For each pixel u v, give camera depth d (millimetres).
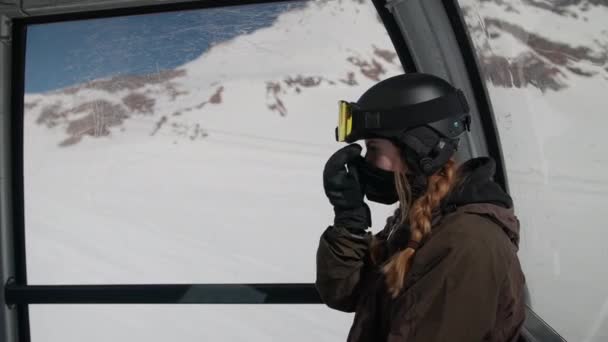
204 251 6438
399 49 2145
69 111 6000
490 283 897
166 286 2289
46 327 4957
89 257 6582
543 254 1770
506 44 1743
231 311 5316
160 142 6898
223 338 5012
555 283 1695
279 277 6098
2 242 2439
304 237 6535
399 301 955
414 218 992
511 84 1788
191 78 6363
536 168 1723
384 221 4992
